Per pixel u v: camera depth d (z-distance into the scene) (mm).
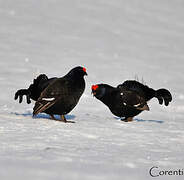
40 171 11500
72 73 22922
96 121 24141
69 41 78625
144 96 26297
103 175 11609
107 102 25188
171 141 19297
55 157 13789
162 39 91062
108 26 97312
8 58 59812
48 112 22859
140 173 12492
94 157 14336
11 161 12797
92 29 92312
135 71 59438
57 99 21891
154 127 23312
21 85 45250
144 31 97312
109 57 68500
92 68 59031
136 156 15227
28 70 53688
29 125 20547
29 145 15836
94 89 25281
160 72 60219
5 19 89438
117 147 16859
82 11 108750
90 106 39219
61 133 19078
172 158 15328
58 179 10750
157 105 42219
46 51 68250
